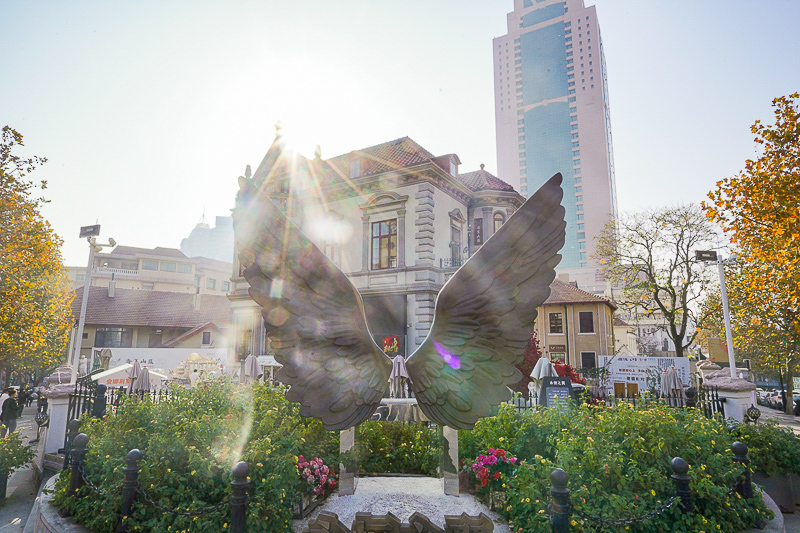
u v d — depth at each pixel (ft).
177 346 111.34
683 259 83.15
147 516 14.40
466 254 78.84
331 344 16.12
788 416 77.82
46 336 71.46
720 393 29.25
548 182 16.20
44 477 26.25
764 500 18.22
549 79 379.35
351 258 73.10
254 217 16.26
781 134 35.55
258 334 79.25
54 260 55.57
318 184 77.41
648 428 16.21
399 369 37.04
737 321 67.15
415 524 12.67
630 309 92.32
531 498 13.94
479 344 16.15
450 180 73.51
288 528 14.16
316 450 17.65
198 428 15.56
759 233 40.16
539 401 37.37
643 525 13.58
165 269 186.29
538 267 16.03
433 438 21.12
